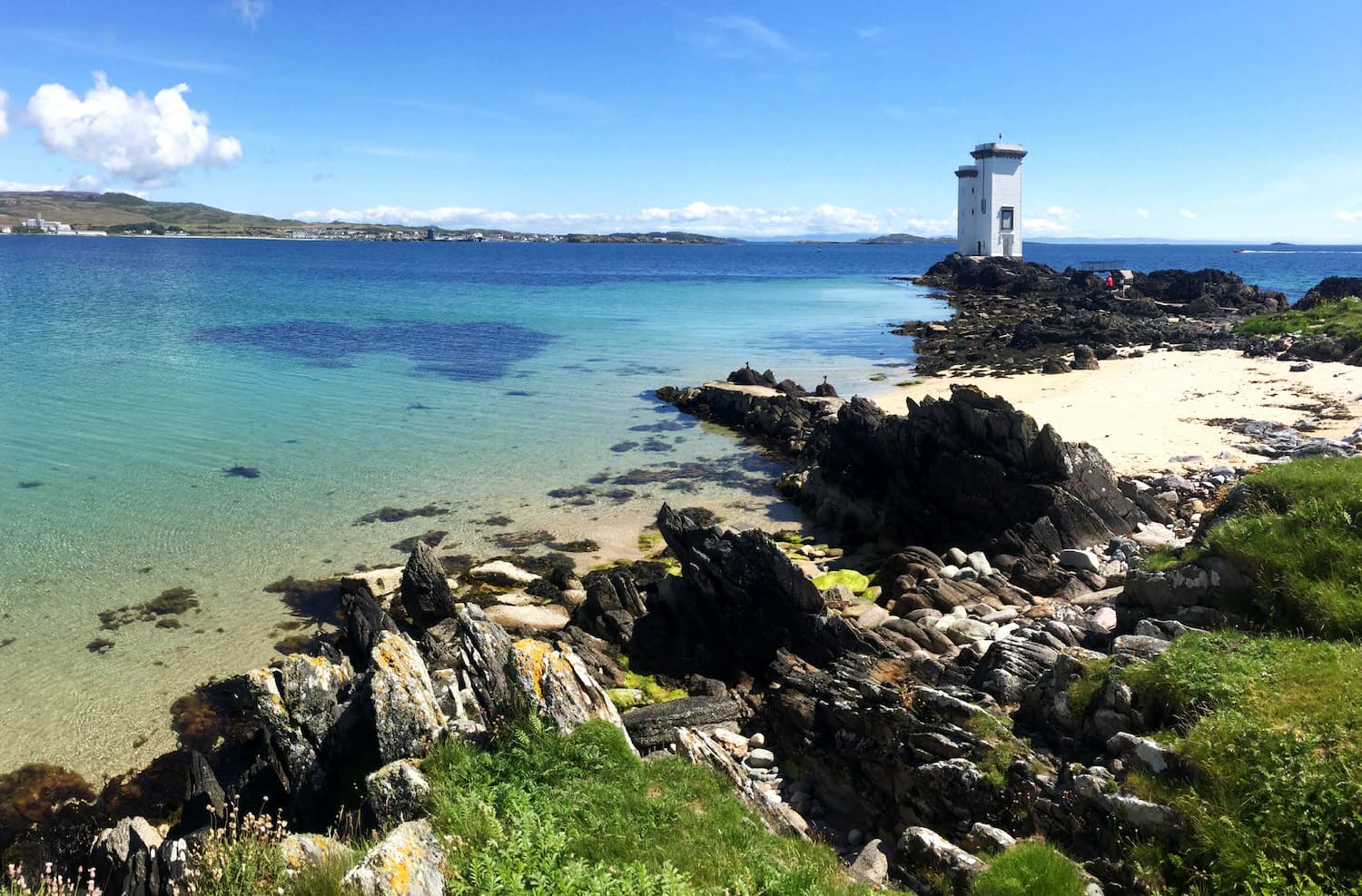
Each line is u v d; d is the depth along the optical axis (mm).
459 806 9828
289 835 9836
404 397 49750
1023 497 25641
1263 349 53906
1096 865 10211
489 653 14648
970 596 21906
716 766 14195
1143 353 58062
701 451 39656
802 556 27859
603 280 153625
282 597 24203
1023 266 123750
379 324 82000
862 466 30578
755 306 104125
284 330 76625
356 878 7648
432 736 12398
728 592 20641
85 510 30297
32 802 15898
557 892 7973
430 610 22891
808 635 19641
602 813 10328
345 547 27766
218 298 105750
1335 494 15477
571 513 31266
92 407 45031
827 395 47781
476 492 33281
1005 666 15164
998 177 132125
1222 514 17094
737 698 18812
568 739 11812
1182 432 34781
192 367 57188
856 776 14906
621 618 22078
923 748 13570
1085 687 12953
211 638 21875
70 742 17656
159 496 31938
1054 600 21344
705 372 58719
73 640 21625
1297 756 9883
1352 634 12805
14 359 58281
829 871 10258
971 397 27750
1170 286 94062
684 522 23969
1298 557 14219
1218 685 11594
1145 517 25906
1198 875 9414
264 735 16703
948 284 126500
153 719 18438
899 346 70312
